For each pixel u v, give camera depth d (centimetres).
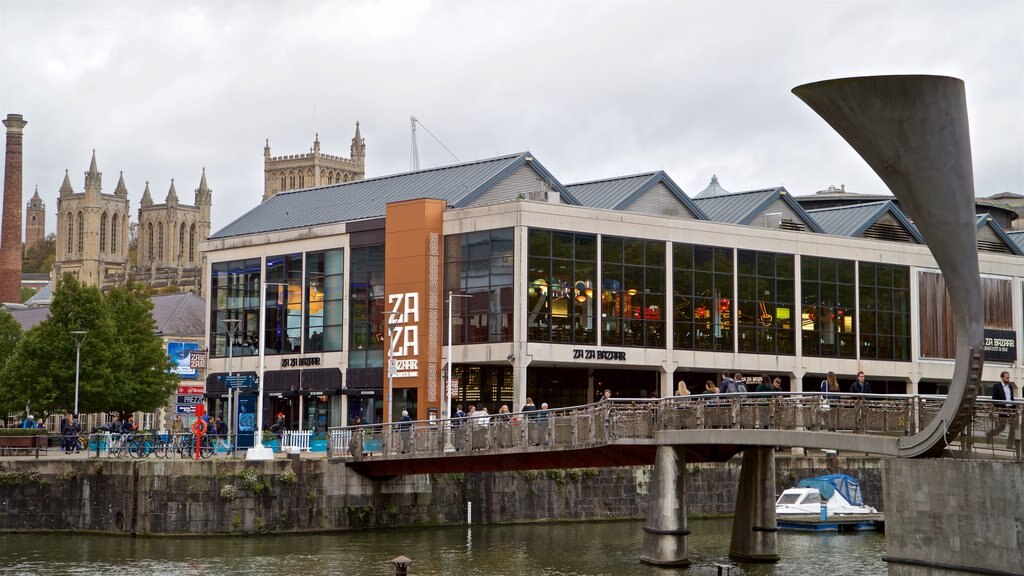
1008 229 12169
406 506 6288
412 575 4694
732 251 8412
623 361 7894
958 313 3403
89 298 9419
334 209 9106
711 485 7212
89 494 6012
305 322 8688
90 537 5850
